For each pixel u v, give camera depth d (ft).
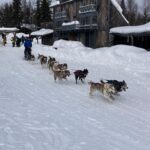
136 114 35.01
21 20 335.88
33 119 31.83
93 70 71.10
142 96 44.91
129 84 54.29
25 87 50.08
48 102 39.78
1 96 42.86
